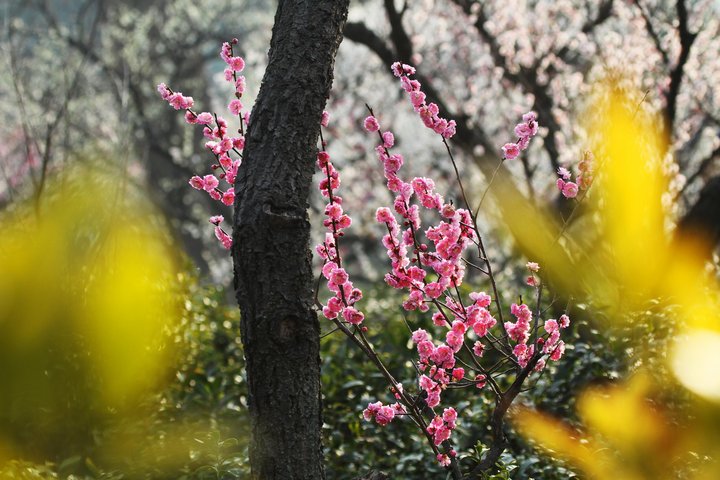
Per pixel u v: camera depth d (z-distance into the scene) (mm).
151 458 6777
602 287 8531
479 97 15508
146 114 23188
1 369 6871
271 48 4469
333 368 8219
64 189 8203
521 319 4770
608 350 7051
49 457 6902
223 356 9352
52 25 23531
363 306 11266
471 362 8188
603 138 8938
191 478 6348
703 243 8438
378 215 4758
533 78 13516
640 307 7461
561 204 10602
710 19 13141
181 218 23938
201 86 27609
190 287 9484
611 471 5820
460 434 6723
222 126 4988
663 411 5988
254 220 4164
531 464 5945
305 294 4234
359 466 6758
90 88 23234
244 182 4266
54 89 22609
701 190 8617
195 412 7586
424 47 16484
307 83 4340
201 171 24141
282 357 4184
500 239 14500
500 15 13930
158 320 8023
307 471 4242
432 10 16141
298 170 4270
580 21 14062
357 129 19156
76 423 7070
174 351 8414
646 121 9781
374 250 20266
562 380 6926
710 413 5902
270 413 4215
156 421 7379
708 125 14180
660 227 8539
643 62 12070
